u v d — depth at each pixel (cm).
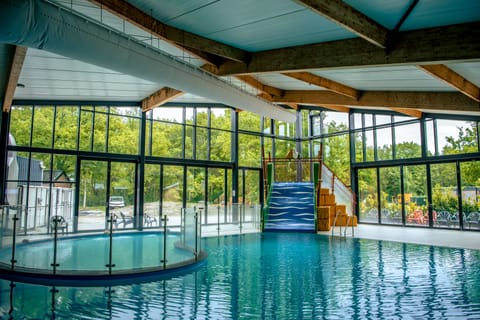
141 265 643
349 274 631
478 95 860
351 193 1430
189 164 1411
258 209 1273
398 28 599
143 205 1277
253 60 827
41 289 550
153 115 1331
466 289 535
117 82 997
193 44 713
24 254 643
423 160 1326
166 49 862
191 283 579
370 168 1517
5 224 648
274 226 1261
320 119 1716
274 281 588
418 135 1350
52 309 457
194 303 479
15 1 431
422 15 554
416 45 604
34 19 454
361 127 1543
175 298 501
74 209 1138
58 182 1117
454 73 770
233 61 870
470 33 561
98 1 549
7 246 650
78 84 977
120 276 597
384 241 1004
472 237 1058
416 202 1355
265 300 489
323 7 498
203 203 1436
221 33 705
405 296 503
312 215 1300
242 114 1576
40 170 1088
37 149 1081
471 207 1200
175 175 1377
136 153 1279
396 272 643
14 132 1060
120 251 641
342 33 665
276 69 782
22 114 1079
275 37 712
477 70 744
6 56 619
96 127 1199
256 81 1184
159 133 1343
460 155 1224
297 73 916
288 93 1304
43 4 468
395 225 1412
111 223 633
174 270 645
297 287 551
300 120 1794
